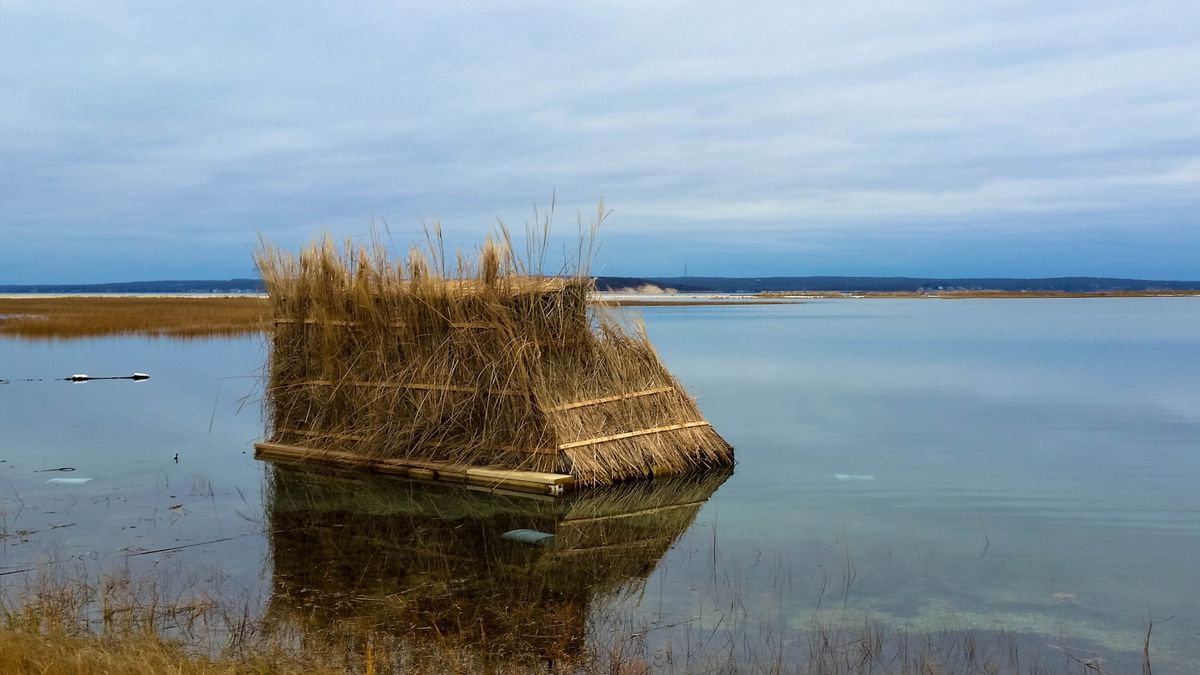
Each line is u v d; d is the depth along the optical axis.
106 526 10.26
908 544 9.82
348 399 14.02
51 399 20.67
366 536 10.02
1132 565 9.09
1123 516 10.97
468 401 12.84
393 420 13.46
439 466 12.73
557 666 6.59
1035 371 27.56
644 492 12.17
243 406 19.77
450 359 13.13
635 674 6.47
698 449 13.75
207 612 7.54
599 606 7.89
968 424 17.88
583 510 11.19
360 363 13.96
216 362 29.48
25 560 8.91
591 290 13.84
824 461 14.30
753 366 29.53
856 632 7.32
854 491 12.27
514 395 12.48
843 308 98.94
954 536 10.16
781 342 40.84
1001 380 25.25
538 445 12.29
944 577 8.73
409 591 8.22
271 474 13.09
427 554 9.38
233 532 10.09
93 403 20.08
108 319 48.22
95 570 8.62
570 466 12.08
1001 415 19.02
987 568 9.01
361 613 7.61
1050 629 7.41
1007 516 11.01
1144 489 12.32
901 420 18.45
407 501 11.58
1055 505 11.51
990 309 92.94
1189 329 49.72
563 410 12.54
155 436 16.19
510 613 7.69
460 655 6.73
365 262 13.84
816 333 47.56
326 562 9.06
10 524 10.27
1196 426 17.45
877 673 6.55
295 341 14.78
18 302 85.25
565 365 13.19
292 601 7.89
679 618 7.62
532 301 13.04
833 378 25.97
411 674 6.36
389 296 13.62
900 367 29.06
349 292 14.02
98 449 14.91
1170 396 21.72
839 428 17.45
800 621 7.56
